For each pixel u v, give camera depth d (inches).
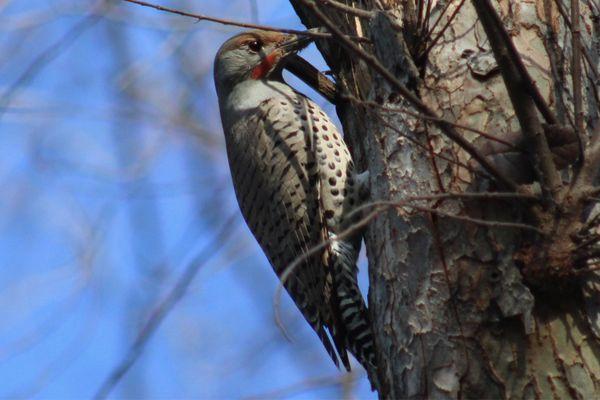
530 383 247.9
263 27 275.0
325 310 392.2
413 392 267.0
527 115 238.2
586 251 244.5
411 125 287.0
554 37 287.3
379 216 296.8
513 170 250.2
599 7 306.3
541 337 250.8
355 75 358.6
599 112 273.1
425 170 280.7
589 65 278.5
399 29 295.1
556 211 244.4
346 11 300.7
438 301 266.7
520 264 254.1
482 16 228.1
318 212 387.9
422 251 274.5
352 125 374.3
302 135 394.9
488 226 262.5
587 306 253.3
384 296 289.9
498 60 234.1
